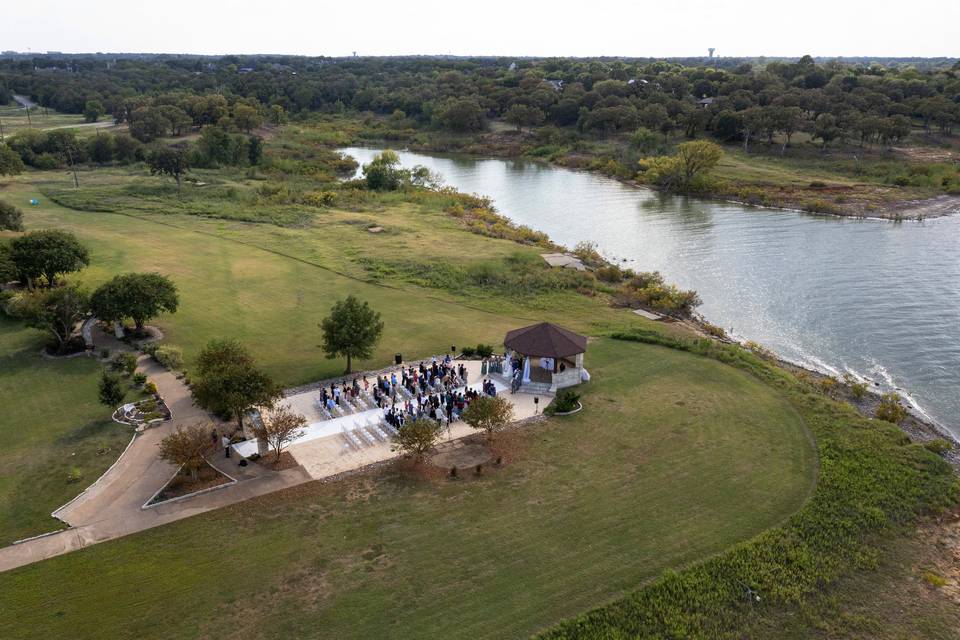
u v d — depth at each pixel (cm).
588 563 3077
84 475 3691
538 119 19350
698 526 3341
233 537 3216
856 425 4375
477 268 7694
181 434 3600
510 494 3594
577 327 6159
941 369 5631
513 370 4984
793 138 16525
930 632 2742
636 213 11619
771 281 7925
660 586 2925
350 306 4925
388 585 2925
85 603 2809
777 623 2780
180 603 2816
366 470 3794
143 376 4653
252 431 4041
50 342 5438
